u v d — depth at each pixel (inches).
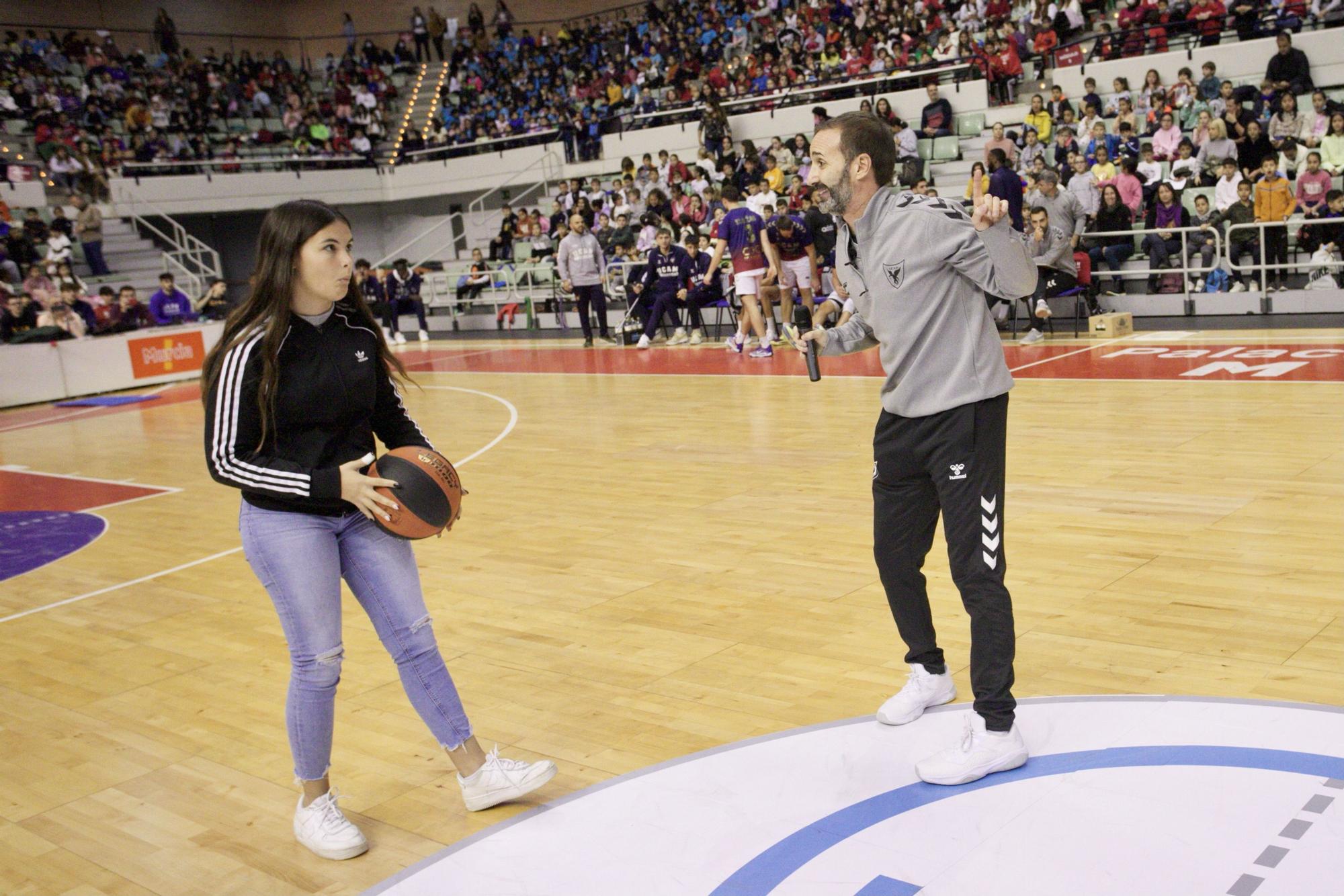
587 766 124.4
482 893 100.3
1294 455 233.0
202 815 122.0
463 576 202.8
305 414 106.3
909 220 109.1
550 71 920.3
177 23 1024.9
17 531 273.4
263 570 107.4
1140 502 209.2
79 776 134.4
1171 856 94.6
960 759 110.0
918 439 113.0
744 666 149.6
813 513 223.9
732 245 464.4
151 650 179.5
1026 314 479.8
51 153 825.5
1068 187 494.3
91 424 465.7
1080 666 138.7
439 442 346.3
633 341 562.9
